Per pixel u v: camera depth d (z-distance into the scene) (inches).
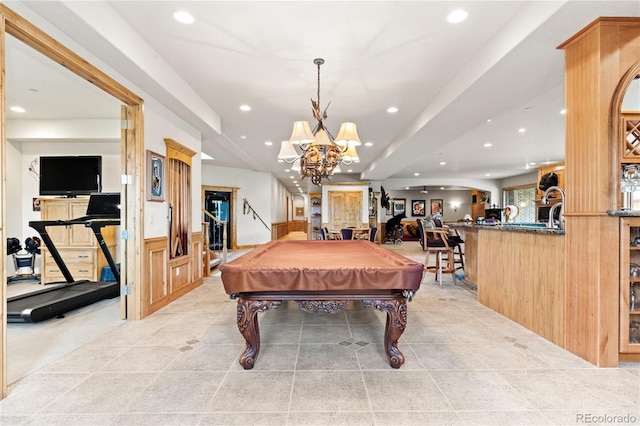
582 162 94.3
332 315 138.7
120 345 105.6
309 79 147.3
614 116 88.4
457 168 406.0
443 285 200.8
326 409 70.0
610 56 87.7
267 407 70.8
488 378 83.2
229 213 407.5
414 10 97.5
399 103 176.9
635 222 89.5
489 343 106.4
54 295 143.1
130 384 80.5
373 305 89.5
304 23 104.3
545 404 71.6
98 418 66.9
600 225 89.1
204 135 208.1
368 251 138.5
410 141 222.8
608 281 89.0
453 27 106.3
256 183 436.8
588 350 92.4
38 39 85.5
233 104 180.5
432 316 136.3
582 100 93.7
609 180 88.8
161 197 150.9
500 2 93.9
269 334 115.6
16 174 215.3
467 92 135.7
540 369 88.0
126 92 123.3
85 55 102.4
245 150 300.7
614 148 88.7
